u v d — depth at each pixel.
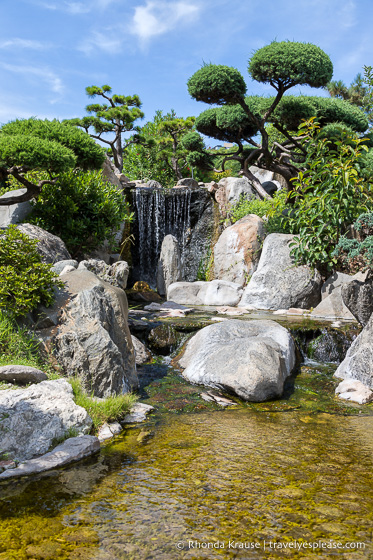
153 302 11.84
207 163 23.66
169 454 4.34
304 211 11.80
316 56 15.54
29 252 6.70
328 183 11.27
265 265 12.20
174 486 3.66
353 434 4.93
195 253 16.80
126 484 3.70
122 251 15.77
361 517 3.19
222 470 3.97
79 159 11.70
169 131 27.56
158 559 2.70
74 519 3.16
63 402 4.82
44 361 5.77
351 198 10.94
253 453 4.37
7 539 2.92
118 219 12.41
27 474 3.86
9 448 4.15
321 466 4.05
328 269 11.32
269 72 15.77
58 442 4.45
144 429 5.07
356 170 11.70
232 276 13.62
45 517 3.19
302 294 11.47
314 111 17.89
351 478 3.82
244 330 7.60
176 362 7.66
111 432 4.87
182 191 17.27
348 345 8.16
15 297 5.86
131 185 17.19
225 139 21.78
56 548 2.82
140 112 25.41
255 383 6.03
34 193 9.79
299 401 6.16
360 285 7.57
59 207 11.22
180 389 6.45
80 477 3.84
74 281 6.54
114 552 2.78
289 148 20.12
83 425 4.72
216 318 9.73
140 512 3.25
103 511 3.27
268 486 3.66
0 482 3.74
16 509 3.30
